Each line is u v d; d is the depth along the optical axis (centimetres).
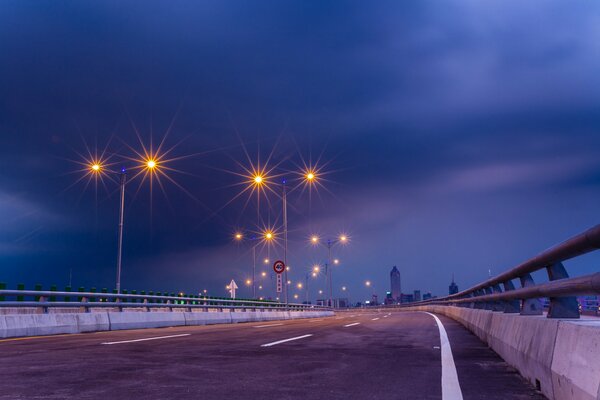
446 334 1527
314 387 630
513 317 808
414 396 576
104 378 688
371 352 1012
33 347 1096
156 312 2269
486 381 666
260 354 972
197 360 877
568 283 448
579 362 398
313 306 5981
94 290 2364
